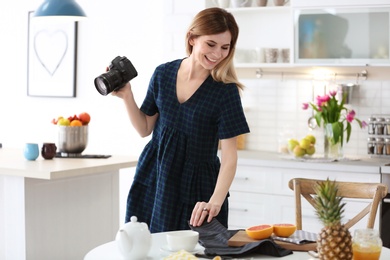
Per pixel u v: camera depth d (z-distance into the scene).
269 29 5.10
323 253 1.95
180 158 2.71
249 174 4.52
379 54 4.45
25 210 3.51
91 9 5.95
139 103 5.73
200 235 2.29
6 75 6.45
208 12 2.54
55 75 6.17
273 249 2.15
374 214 2.76
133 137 5.81
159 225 2.71
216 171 2.79
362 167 4.20
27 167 3.50
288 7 4.77
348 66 4.68
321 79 4.94
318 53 4.61
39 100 6.29
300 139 5.04
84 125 4.15
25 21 6.33
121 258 2.15
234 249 2.18
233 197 4.58
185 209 2.72
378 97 4.79
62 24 6.11
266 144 5.15
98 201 4.00
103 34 5.91
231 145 2.68
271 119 5.13
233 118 2.67
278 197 4.44
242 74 5.16
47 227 3.65
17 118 6.42
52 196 3.67
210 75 2.70
